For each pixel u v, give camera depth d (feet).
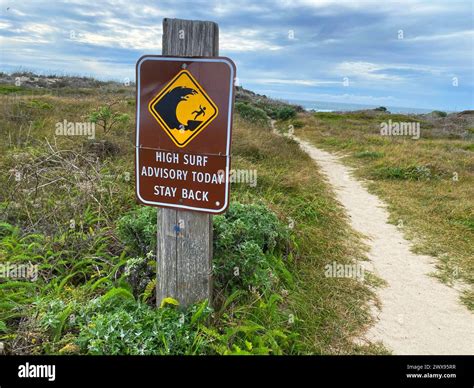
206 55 8.43
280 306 11.98
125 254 12.68
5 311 9.49
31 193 15.89
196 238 9.23
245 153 31.12
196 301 9.51
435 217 22.71
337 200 25.63
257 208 15.79
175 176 9.00
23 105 33.24
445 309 13.35
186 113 8.66
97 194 16.25
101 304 9.40
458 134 72.23
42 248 12.37
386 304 13.47
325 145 51.31
